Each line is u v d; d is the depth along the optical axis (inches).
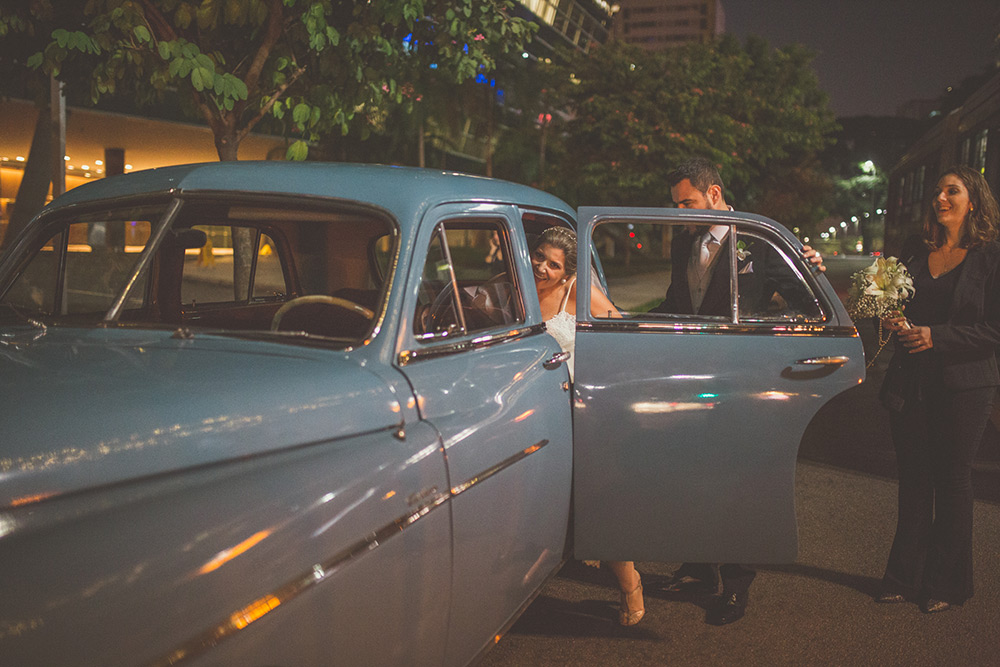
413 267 88.8
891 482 212.8
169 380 69.8
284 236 121.2
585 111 973.8
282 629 60.5
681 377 109.0
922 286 136.6
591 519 109.8
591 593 145.5
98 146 1207.6
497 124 1350.9
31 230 110.4
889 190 965.8
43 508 52.9
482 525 88.1
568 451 108.4
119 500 56.2
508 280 111.5
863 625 134.6
